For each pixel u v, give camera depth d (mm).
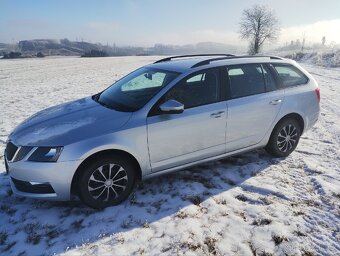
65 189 3863
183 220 3926
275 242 3545
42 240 3615
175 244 3502
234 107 4879
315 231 3723
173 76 4648
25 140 4000
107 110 4477
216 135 4797
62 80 20078
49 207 4242
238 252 3391
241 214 4059
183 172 5152
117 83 5559
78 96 13312
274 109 5328
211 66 4844
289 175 5094
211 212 4098
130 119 4168
